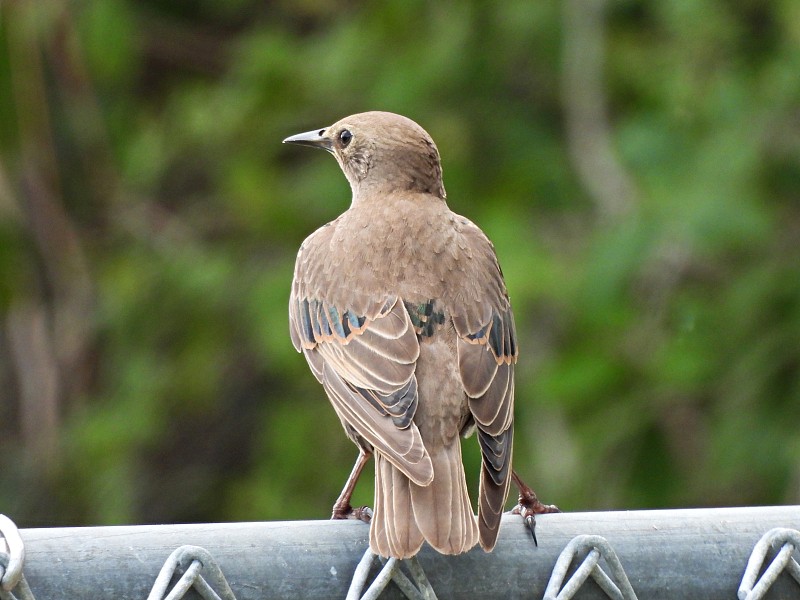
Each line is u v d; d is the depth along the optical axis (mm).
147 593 4527
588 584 4859
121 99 16328
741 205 12172
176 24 17406
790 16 13375
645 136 13258
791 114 13367
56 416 16172
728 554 4883
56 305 16156
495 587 4855
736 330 12703
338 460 14789
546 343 14016
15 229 13117
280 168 15742
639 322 12805
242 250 15547
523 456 13250
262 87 15258
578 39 14562
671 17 13727
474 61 14797
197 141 15781
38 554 4473
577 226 14242
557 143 14797
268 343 14148
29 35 13727
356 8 16203
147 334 15664
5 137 12930
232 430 17109
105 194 16328
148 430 15430
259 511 14672
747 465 12375
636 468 12828
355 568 4754
